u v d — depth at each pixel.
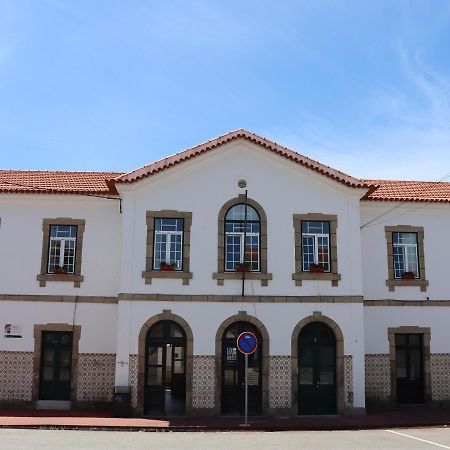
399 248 22.36
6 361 20.70
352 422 17.94
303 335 20.09
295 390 19.52
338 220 20.62
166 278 19.77
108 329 20.98
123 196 20.22
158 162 20.16
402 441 14.55
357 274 20.33
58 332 21.06
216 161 20.58
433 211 22.55
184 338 19.69
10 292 20.97
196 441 14.30
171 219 20.25
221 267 19.92
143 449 12.73
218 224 20.20
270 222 20.38
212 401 19.27
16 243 21.28
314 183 20.75
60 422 17.33
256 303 19.84
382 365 21.52
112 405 20.47
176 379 19.56
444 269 22.31
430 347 21.81
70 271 21.34
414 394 21.72
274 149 20.48
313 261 20.44
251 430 16.86
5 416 18.58
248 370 19.69
